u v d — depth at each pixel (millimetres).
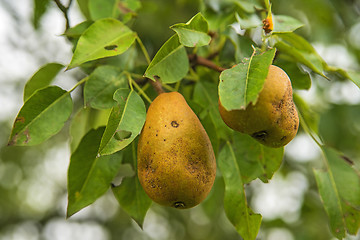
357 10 1291
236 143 774
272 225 1554
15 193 2525
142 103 700
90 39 725
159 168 671
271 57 659
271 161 771
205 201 1153
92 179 762
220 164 769
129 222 2260
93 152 763
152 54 1262
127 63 808
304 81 792
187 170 670
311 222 1557
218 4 825
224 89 651
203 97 788
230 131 774
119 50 729
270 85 664
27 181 2521
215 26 813
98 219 2295
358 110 1210
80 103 1344
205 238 2000
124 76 757
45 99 732
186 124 682
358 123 1209
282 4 1164
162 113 688
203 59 786
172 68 717
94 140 762
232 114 667
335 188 786
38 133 725
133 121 687
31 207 2600
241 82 652
